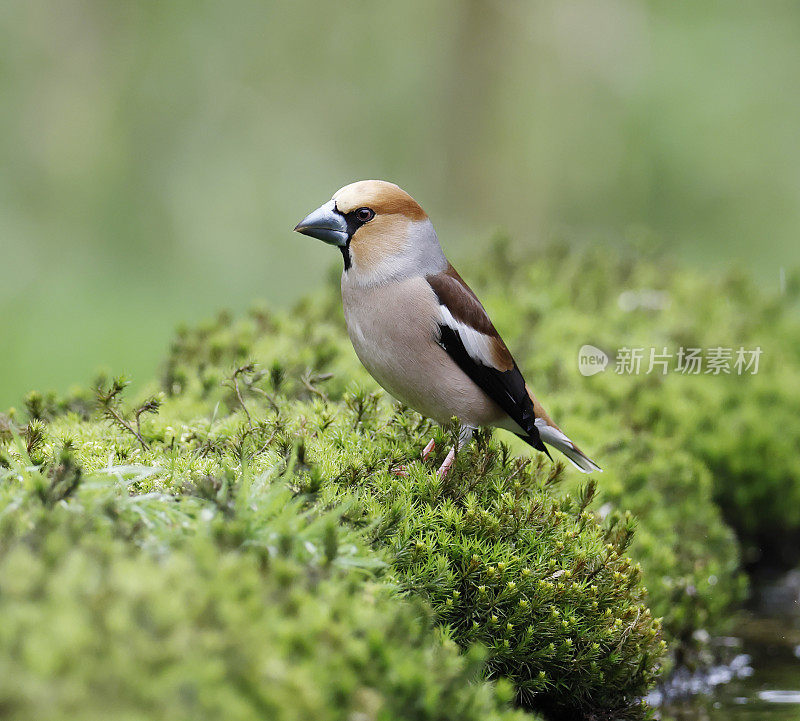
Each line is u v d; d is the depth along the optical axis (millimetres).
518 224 32188
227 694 3740
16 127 26562
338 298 13023
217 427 7992
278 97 29500
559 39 31828
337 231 7781
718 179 33656
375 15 30641
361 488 6875
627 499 9234
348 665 4281
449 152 31828
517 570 6605
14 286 23406
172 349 10062
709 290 15266
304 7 29734
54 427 8102
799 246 33250
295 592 4473
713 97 33625
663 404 11422
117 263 26062
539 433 8266
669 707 8422
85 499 5293
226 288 25938
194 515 5363
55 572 4254
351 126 30438
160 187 27219
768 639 10000
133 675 3652
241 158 28188
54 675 3602
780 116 34094
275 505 5430
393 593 5672
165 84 28141
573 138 32469
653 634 6961
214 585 4246
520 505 6852
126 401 9125
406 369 7828
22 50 26953
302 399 9359
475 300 7945
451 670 4758
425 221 7922
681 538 9891
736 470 11500
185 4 28469
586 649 6742
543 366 11688
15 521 4977
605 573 6859
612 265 15953
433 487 6953
